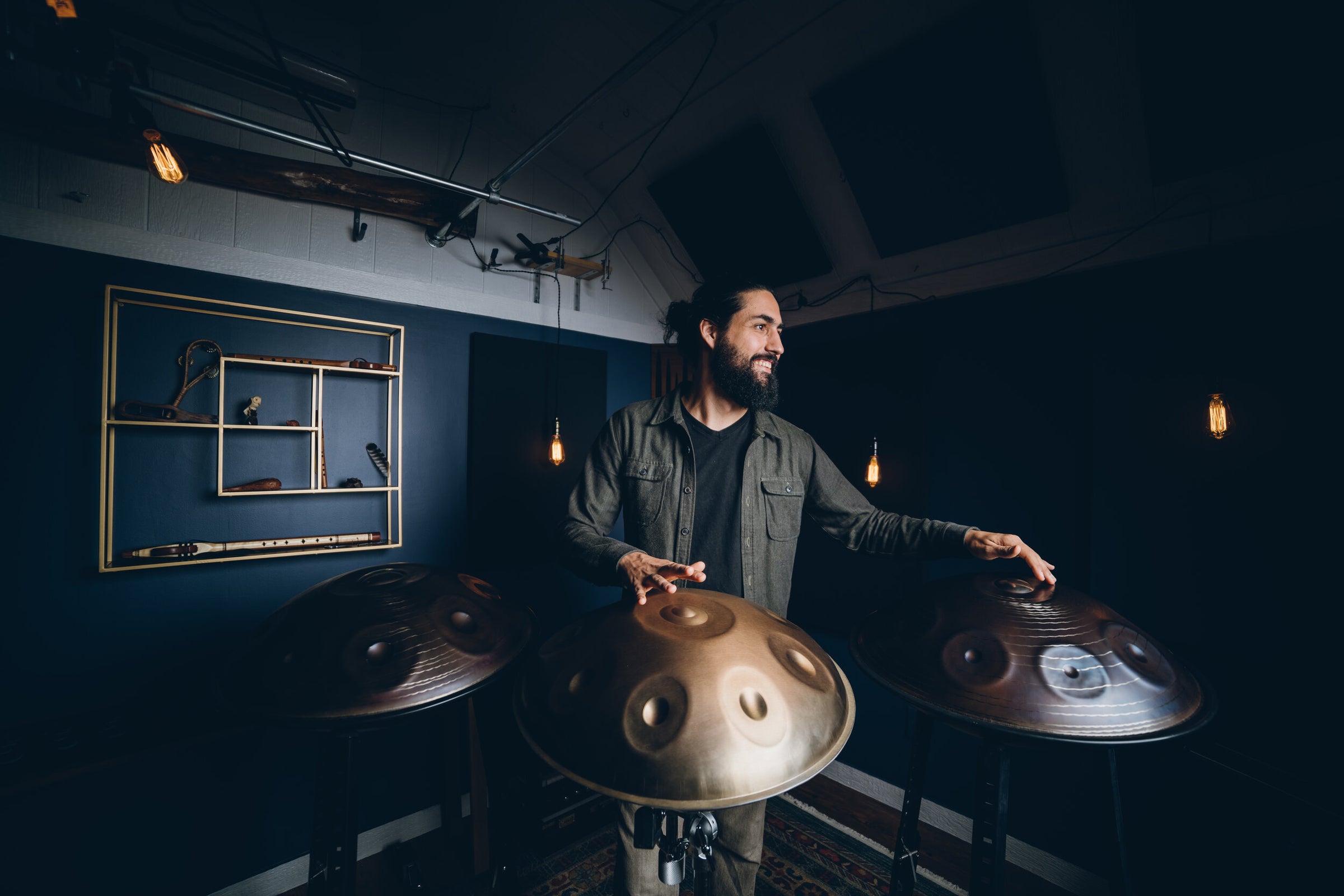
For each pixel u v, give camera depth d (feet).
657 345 11.27
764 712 2.61
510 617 4.55
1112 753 3.97
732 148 8.00
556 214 8.19
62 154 5.86
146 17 5.48
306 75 6.48
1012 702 3.17
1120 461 6.50
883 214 7.66
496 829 5.14
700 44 6.74
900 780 8.36
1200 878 5.78
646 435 5.12
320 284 7.45
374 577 4.35
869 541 4.79
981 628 3.54
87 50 4.47
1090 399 6.76
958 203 7.03
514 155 9.18
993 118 6.16
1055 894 6.68
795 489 5.05
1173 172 5.68
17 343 5.61
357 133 7.66
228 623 6.73
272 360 6.77
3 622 5.54
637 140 8.56
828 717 2.80
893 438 8.68
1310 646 5.32
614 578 3.73
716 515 4.92
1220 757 4.31
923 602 4.02
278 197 7.16
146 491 6.27
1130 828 6.28
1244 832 5.54
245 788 6.70
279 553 6.84
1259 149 5.20
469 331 8.83
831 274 8.85
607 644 2.88
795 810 8.32
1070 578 6.97
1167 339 6.22
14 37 4.27
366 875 7.18
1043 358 7.22
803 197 8.09
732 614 3.14
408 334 8.20
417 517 8.27
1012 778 7.25
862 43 6.22
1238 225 5.66
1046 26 5.37
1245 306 5.72
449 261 8.63
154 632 6.28
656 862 4.19
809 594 9.68
